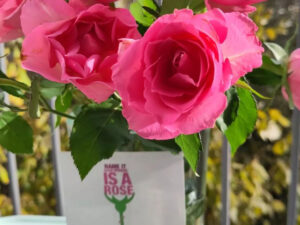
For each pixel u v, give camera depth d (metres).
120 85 0.19
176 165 0.26
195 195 0.31
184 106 0.18
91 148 0.26
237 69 0.20
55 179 0.50
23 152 0.30
